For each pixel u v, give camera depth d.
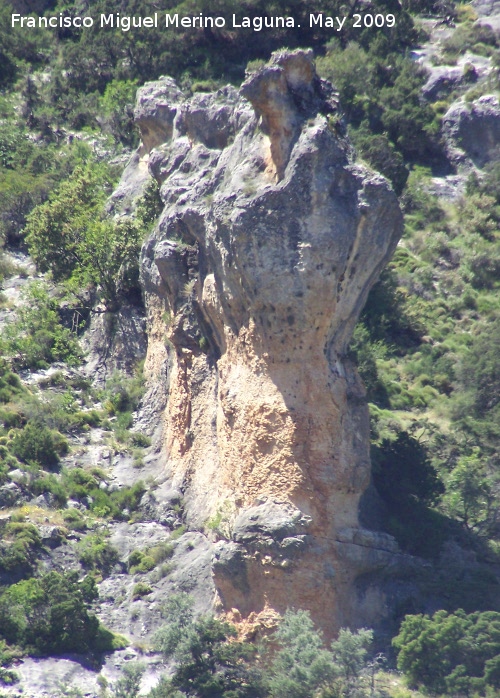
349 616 149.38
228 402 157.75
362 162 152.25
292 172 147.25
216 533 157.38
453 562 160.50
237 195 153.38
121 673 147.62
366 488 161.62
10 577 160.88
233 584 151.25
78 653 149.88
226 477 159.75
